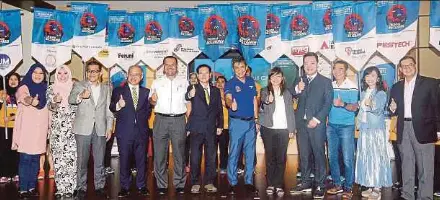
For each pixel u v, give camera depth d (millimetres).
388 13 5039
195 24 5734
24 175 4520
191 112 4578
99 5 5602
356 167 4395
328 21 5223
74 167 4477
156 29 5871
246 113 4508
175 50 5781
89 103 4441
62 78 4477
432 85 4105
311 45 5324
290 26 5426
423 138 4086
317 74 4477
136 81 4500
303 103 4531
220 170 5973
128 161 4496
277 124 4488
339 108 4496
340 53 5117
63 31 5422
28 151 4500
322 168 4430
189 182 5227
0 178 5297
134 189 4840
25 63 7000
